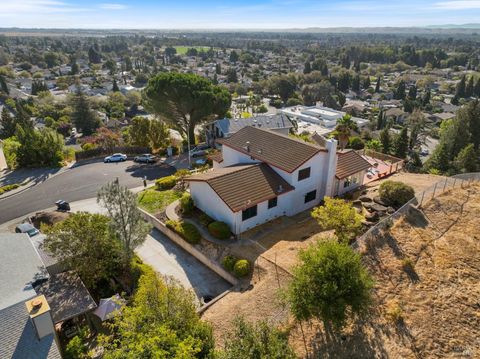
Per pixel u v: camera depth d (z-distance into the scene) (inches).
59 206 1316.4
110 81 7037.4
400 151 2240.4
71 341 677.3
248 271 871.7
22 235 889.5
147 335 506.3
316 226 1055.6
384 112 4709.6
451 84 6988.2
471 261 735.7
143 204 1306.6
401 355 565.9
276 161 1160.2
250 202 1021.2
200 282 909.8
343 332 620.4
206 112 1956.2
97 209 1331.2
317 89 5615.2
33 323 566.9
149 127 2076.8
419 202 943.0
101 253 876.0
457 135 1923.0
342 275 568.7
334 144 1144.2
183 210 1176.2
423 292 677.9
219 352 537.3
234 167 1224.8
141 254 1034.7
